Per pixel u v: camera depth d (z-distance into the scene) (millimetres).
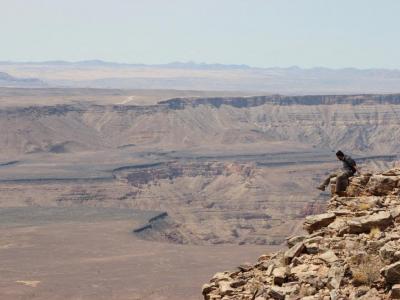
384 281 28625
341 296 28578
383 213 33594
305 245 32812
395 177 38125
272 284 31031
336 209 37594
